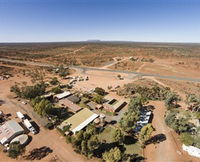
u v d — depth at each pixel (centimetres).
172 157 4047
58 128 5031
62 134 4844
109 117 5925
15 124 5019
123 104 6988
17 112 5912
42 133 4909
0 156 3969
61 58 19250
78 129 4944
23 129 4803
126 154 4094
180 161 3928
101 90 8094
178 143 4559
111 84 9769
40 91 7669
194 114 5888
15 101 7144
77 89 8825
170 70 13300
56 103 7006
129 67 14475
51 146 4344
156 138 4750
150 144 4506
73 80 10462
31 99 7119
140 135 4381
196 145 4309
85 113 5847
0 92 8219
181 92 8450
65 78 11119
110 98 7394
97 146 3866
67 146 4356
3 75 11350
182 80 10581
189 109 6494
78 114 5791
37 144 4412
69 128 4800
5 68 13125
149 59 17888
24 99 7362
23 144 4338
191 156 4091
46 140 4588
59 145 4394
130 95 7956
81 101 7188
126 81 10350
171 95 6650
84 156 4016
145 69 13662
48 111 5547
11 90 8075
